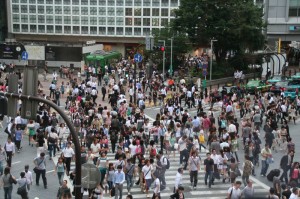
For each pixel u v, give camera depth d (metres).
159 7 86.12
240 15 61.53
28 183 18.80
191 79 55.75
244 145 27.72
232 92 46.28
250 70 68.56
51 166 24.97
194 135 26.97
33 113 11.98
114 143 27.28
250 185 16.75
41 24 88.50
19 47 64.69
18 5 87.62
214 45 63.38
